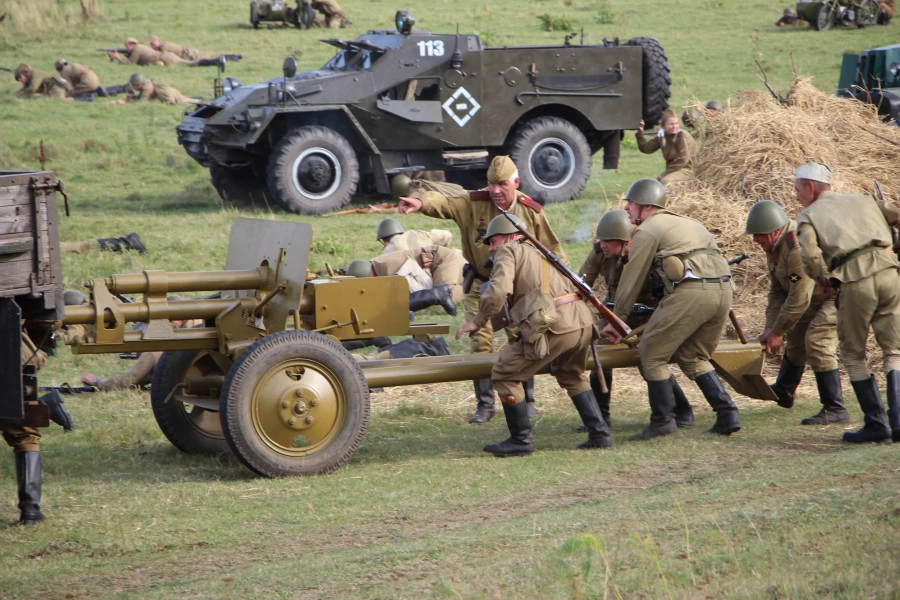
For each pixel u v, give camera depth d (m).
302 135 44.50
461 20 101.06
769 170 32.41
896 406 18.59
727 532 13.55
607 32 96.38
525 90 47.41
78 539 15.48
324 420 18.20
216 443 20.50
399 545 14.47
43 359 17.41
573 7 108.81
